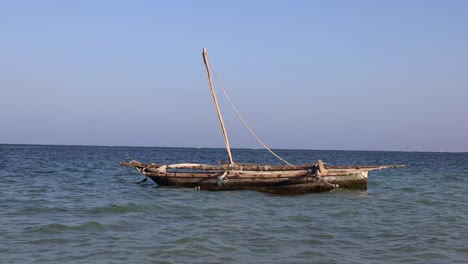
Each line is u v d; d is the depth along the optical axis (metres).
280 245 13.12
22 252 11.93
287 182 25.25
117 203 21.27
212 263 11.17
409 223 17.16
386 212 19.97
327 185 25.16
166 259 11.48
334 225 16.45
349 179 25.62
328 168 26.17
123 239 13.56
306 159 106.06
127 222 16.28
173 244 13.00
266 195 25.09
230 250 12.43
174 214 18.39
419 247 13.14
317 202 22.70
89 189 27.95
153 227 15.49
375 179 41.19
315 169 24.98
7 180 32.53
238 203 21.95
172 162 74.00
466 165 78.31
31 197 23.20
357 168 26.28
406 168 63.12
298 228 15.74
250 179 25.58
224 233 14.61
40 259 11.31
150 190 27.02
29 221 16.11
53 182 32.12
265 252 12.31
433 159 120.62
